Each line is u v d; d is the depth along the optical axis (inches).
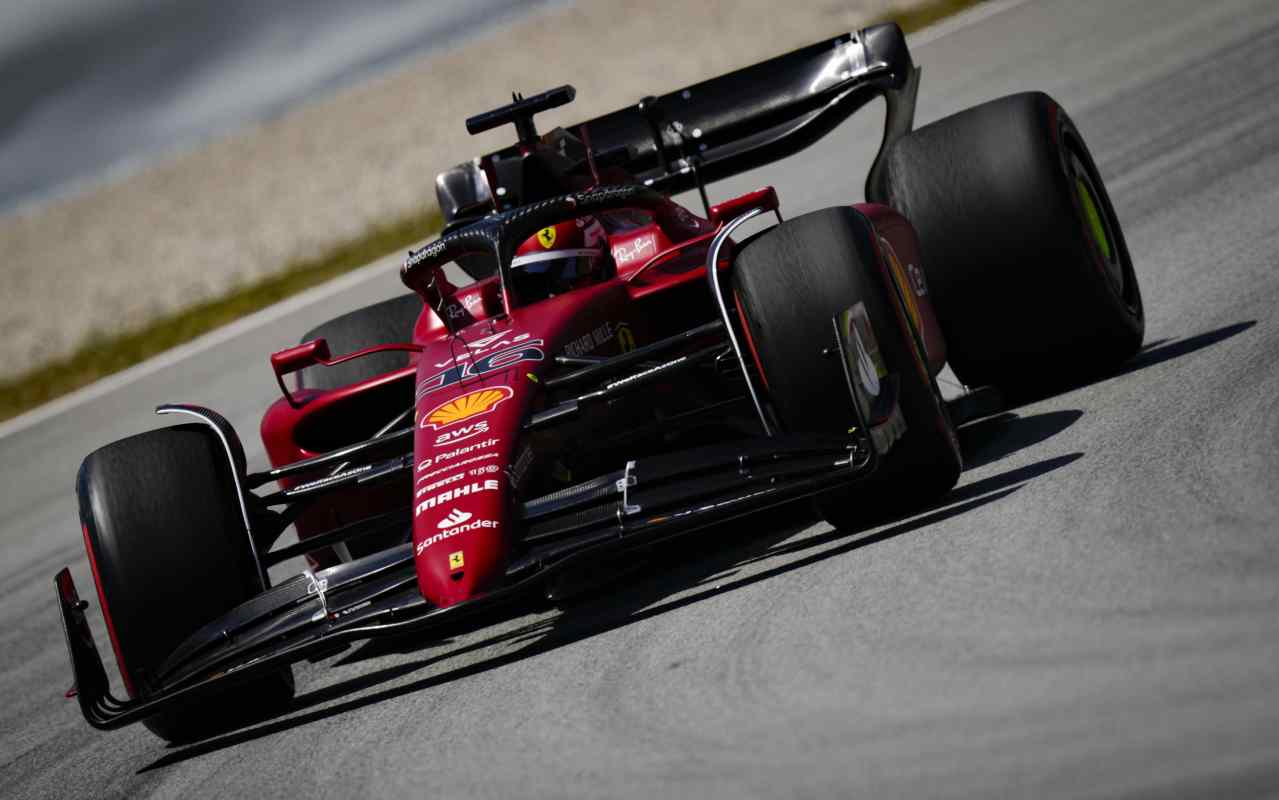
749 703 487.5
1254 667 402.0
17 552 1464.1
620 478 638.5
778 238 673.6
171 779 637.9
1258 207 1166.3
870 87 977.5
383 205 3929.6
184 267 4143.7
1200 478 576.7
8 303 4653.1
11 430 2241.6
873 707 451.2
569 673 589.9
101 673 653.3
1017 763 390.6
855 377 622.5
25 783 724.7
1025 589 511.2
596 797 450.9
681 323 847.1
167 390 2063.2
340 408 847.1
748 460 638.5
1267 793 340.2
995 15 3122.5
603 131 1070.4
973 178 791.1
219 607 673.6
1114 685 417.1
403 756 554.6
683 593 659.4
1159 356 835.4
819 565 627.5
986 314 802.8
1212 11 2326.5
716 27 5487.2
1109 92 1973.4
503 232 796.0
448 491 629.0
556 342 730.8
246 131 7864.2
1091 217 834.8
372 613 617.3
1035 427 764.0
